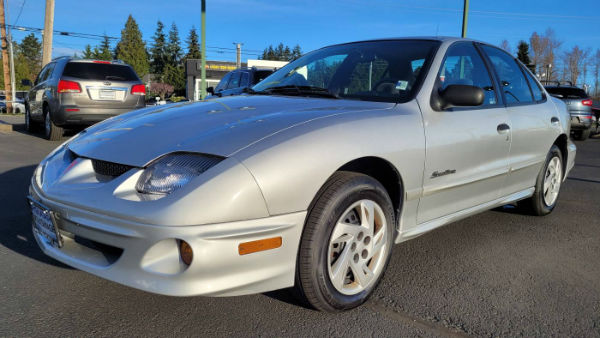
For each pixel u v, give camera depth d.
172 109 2.75
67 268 2.80
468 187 3.05
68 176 2.27
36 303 2.37
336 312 2.32
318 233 2.11
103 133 2.52
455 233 3.76
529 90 3.97
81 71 8.39
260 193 1.96
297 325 2.21
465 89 2.72
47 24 14.86
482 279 2.83
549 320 2.34
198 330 2.15
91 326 2.16
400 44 3.28
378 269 2.47
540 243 3.55
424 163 2.63
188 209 1.86
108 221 1.97
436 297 2.56
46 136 9.29
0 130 10.81
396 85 2.89
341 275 2.26
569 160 4.57
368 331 2.18
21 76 79.00
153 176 2.02
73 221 2.09
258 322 2.23
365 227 2.35
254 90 3.43
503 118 3.34
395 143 2.45
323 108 2.55
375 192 2.37
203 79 17.95
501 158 3.34
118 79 8.71
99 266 2.06
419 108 2.72
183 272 1.88
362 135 2.32
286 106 2.59
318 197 2.15
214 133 2.18
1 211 3.96
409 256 3.19
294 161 2.05
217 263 1.90
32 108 10.04
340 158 2.18
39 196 2.31
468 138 2.94
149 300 2.43
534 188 4.06
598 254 3.35
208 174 1.94
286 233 2.04
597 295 2.65
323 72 3.29
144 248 1.90
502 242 3.55
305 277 2.14
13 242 3.22
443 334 2.18
